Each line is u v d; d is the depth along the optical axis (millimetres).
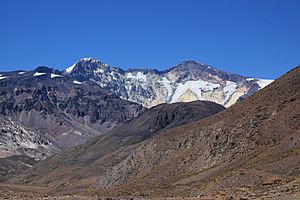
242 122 115625
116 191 119875
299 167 75750
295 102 107812
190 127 142625
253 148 105500
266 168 79125
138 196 91750
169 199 74750
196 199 70625
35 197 100312
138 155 156125
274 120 107062
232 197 65875
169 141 146000
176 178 114750
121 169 159375
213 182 83938
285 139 96125
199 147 125375
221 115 131750
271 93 118000
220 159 112188
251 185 74688
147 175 132125
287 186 67688
